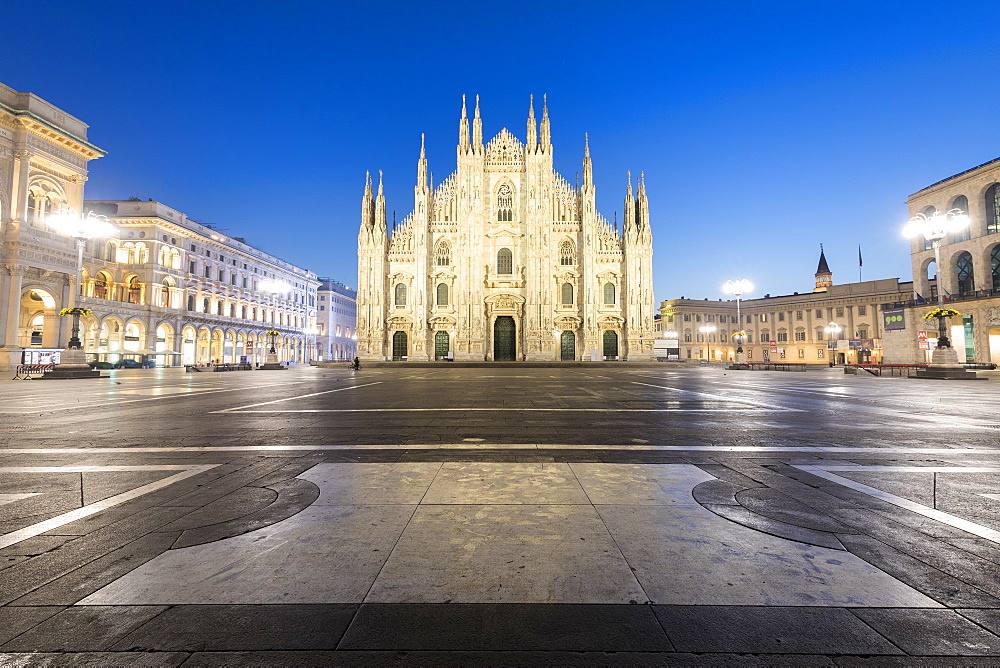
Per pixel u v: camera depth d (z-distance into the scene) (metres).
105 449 8.00
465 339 66.56
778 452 7.72
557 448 7.98
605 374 38.44
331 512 4.69
